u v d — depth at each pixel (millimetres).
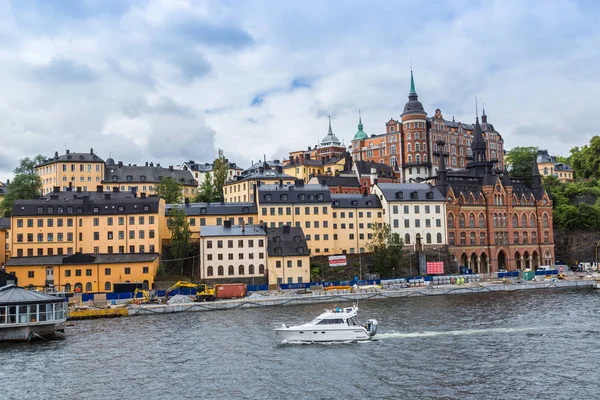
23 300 81188
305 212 154375
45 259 131375
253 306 113000
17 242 137375
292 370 62625
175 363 66688
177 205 156250
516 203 184250
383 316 95438
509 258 179875
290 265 137250
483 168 189750
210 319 97625
